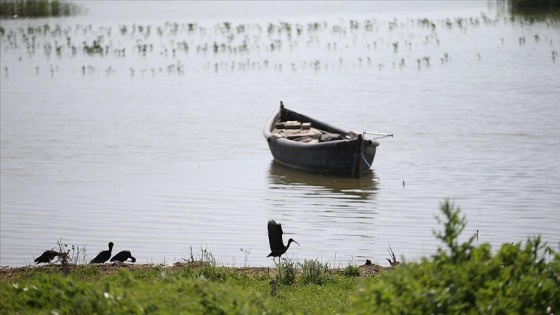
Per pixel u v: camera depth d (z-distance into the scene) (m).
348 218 89.06
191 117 156.75
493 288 32.59
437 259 34.56
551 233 80.88
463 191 99.19
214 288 38.78
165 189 104.12
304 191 103.38
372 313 31.20
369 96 171.62
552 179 103.38
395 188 102.81
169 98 177.38
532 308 33.28
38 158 123.94
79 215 91.94
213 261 63.22
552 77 182.50
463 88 175.12
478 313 31.59
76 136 140.50
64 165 118.88
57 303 39.72
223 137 139.00
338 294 53.19
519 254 35.53
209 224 87.56
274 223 59.75
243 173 114.19
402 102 163.62
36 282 41.59
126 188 104.81
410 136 133.88
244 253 76.38
